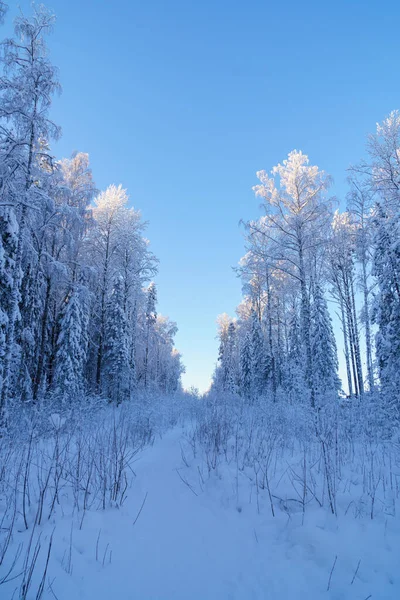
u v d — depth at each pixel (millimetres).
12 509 4059
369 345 15797
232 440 6844
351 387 19281
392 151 13516
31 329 16188
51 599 2656
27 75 10859
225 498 4645
